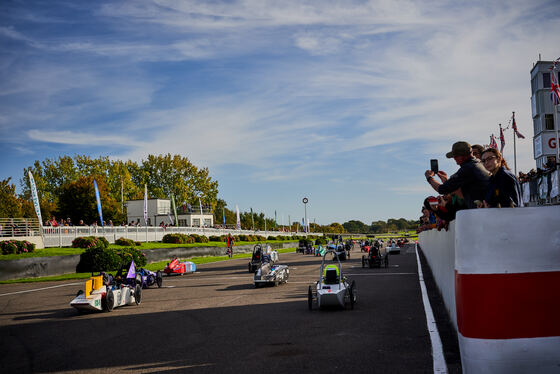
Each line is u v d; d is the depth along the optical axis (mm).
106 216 63375
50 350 8422
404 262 31469
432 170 5719
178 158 101062
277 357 6984
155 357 7391
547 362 3445
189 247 43281
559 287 3480
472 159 4957
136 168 100312
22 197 81375
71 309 14273
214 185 103750
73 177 84938
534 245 3512
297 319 10547
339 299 11375
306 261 39250
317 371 6090
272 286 19062
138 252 30266
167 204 70938
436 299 12570
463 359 3717
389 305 12008
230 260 44031
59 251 31344
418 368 5938
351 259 39812
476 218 3607
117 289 13820
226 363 6766
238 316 11375
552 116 27359
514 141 21844
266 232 88250
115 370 6715
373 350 7086
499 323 3504
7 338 9875
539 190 12711
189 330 9703
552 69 19312
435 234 16641
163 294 17578
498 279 3527
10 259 25453
